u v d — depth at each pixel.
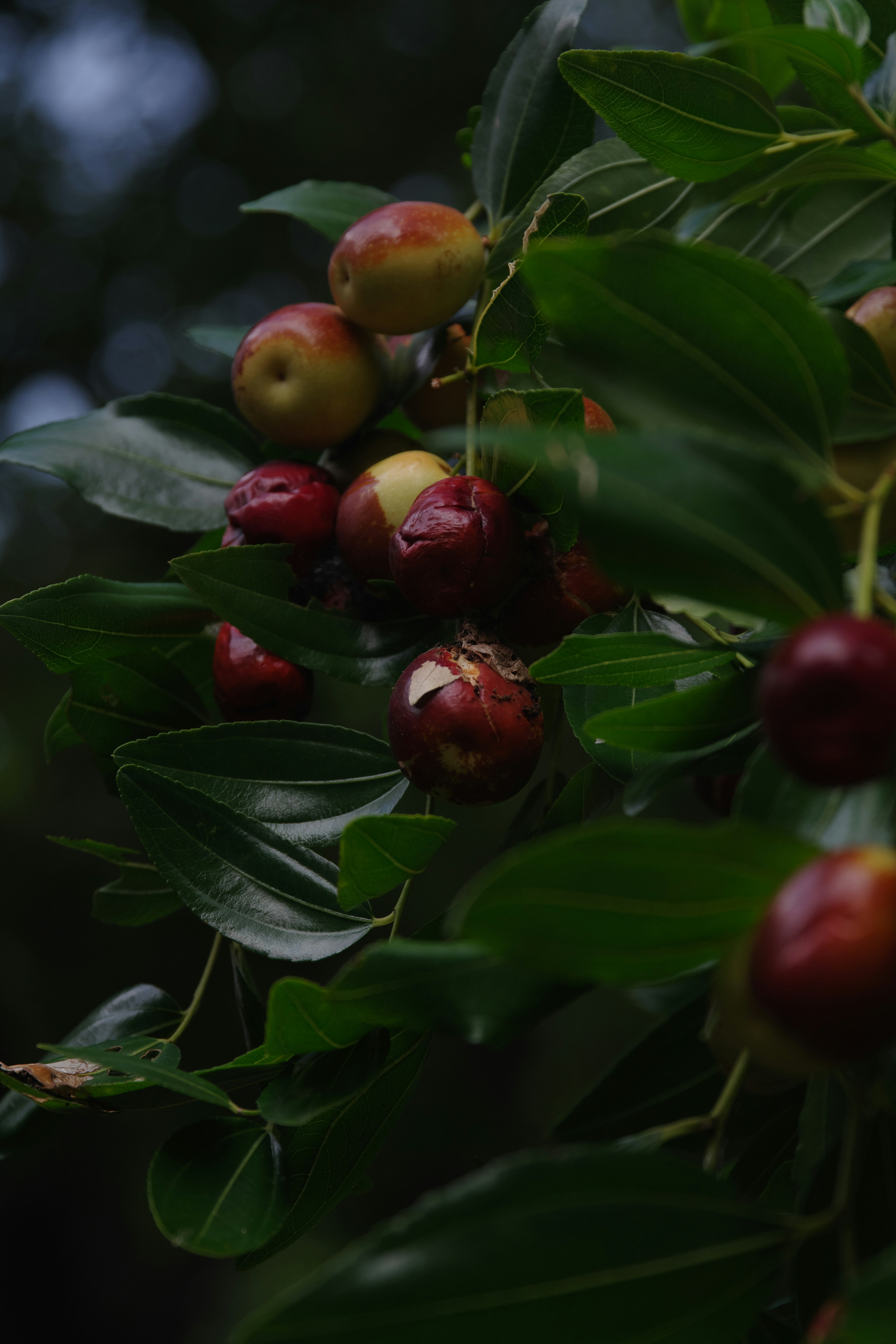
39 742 2.09
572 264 0.42
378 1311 0.41
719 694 0.44
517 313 0.49
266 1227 0.45
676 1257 0.42
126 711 0.53
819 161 0.50
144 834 0.48
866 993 0.37
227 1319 2.22
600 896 0.40
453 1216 0.41
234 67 2.33
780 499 0.41
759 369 0.43
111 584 0.53
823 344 0.42
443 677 0.48
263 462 0.56
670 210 0.54
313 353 0.52
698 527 0.40
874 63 0.53
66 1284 2.18
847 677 0.40
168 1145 0.46
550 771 0.52
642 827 0.40
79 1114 0.49
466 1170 2.02
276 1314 0.40
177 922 1.94
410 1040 0.48
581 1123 0.46
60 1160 2.13
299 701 0.52
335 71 2.28
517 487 0.49
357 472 0.54
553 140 0.54
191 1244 0.45
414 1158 2.02
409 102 2.24
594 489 0.40
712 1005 0.44
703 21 0.56
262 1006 0.51
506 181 0.54
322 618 0.51
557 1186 0.42
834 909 0.38
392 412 0.55
